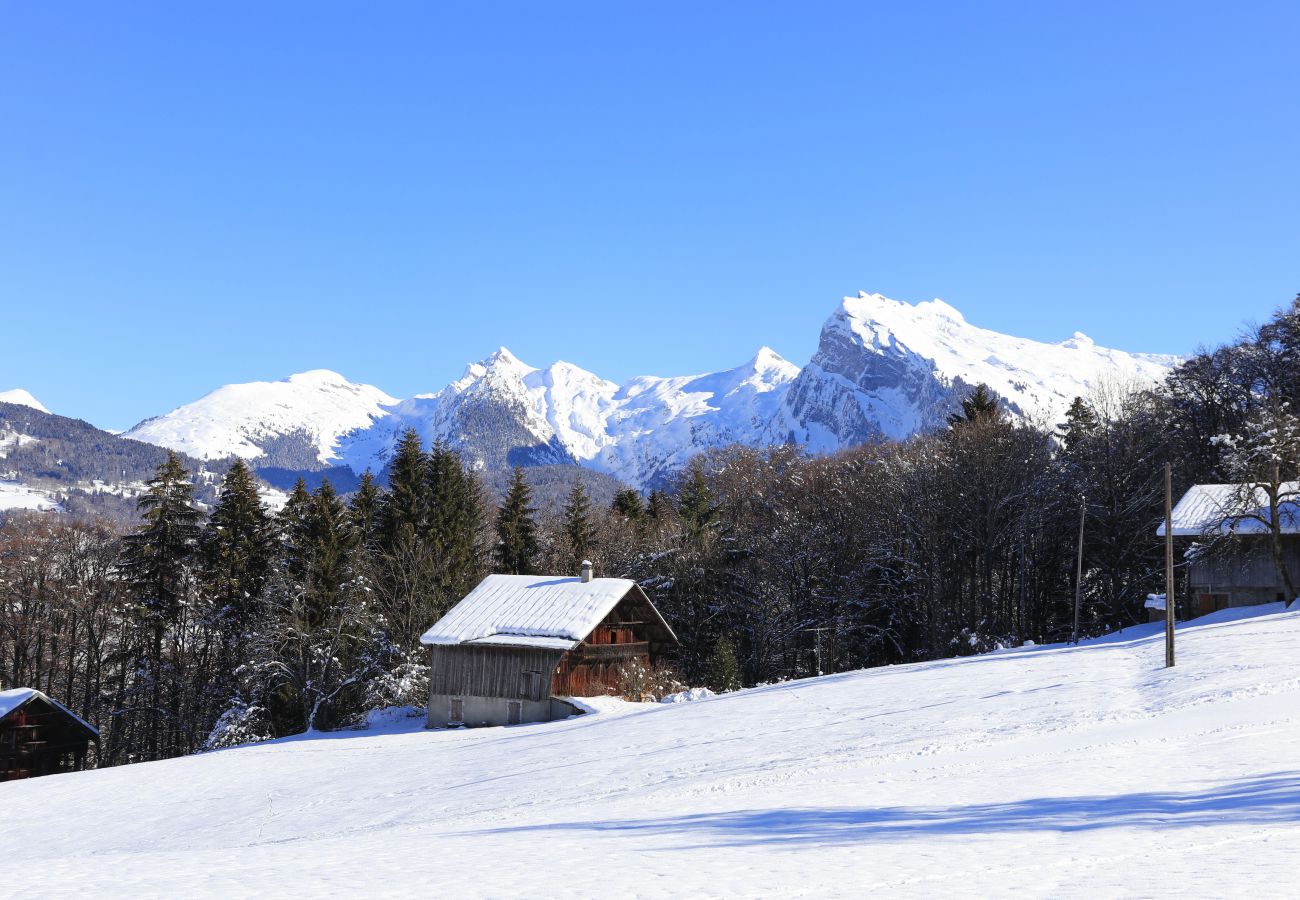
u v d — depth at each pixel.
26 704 60.41
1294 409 68.38
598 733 42.38
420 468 82.88
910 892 10.42
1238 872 10.48
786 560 80.69
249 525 73.44
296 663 65.94
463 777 35.47
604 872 12.66
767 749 31.39
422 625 70.50
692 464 106.06
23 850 33.22
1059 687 36.47
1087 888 10.12
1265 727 23.25
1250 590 62.44
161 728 72.81
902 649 79.12
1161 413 77.12
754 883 11.38
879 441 102.50
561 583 65.00
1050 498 75.06
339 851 17.44
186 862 17.08
